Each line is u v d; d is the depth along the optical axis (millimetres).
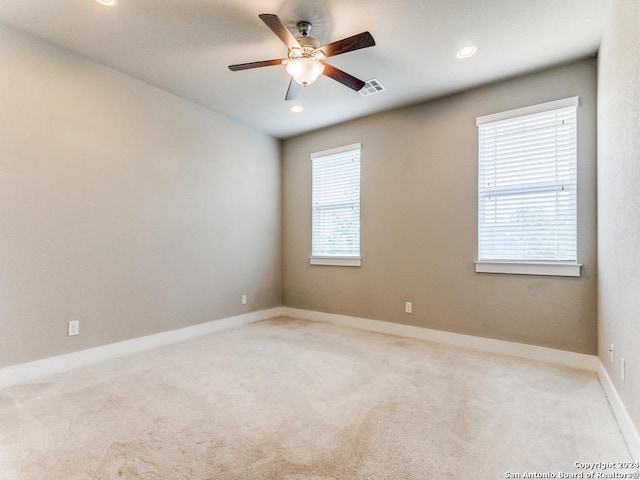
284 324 4238
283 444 1662
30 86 2477
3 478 1406
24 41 2445
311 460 1540
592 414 1963
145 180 3211
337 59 2768
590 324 2717
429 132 3555
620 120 1859
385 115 3865
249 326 4129
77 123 2734
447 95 3430
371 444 1667
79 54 2734
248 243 4336
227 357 2961
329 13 2217
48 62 2566
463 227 3336
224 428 1804
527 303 2986
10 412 1962
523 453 1598
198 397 2172
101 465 1495
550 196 2916
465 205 3326
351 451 1609
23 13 2229
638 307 1521
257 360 2881
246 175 4309
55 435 1726
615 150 1985
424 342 3441
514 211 3080
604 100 2338
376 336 3674
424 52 2666
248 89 3326
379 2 2111
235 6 2158
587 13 2186
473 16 2238
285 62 2348
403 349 3201
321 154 4426
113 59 2803
